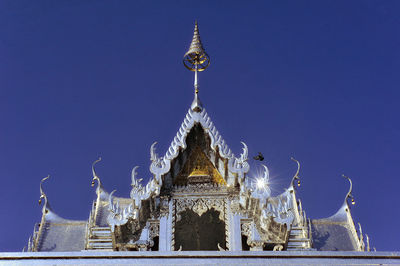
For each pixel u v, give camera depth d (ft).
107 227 88.79
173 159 81.92
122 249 79.15
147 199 79.10
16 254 62.13
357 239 97.25
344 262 61.77
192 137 84.89
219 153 81.87
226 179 84.58
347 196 103.35
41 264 61.52
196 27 96.22
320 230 99.40
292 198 97.04
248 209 81.92
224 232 83.82
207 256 62.03
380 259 62.23
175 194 84.07
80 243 95.14
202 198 83.92
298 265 61.26
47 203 100.99
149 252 62.28
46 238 96.32
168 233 81.35
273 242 79.05
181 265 61.16
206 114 84.43
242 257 62.08
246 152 82.48
